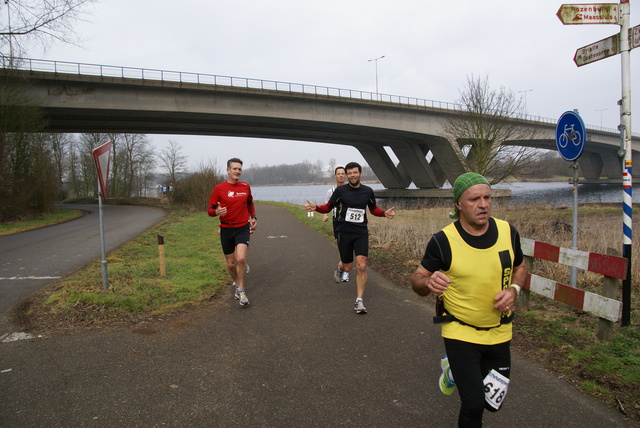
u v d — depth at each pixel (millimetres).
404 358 4016
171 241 11672
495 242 2383
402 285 6840
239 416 3031
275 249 10500
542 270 6805
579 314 4914
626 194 4516
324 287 6738
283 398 3283
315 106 35969
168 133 42156
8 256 9812
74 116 31094
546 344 4164
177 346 4340
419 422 2936
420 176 51156
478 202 2312
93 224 18656
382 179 55906
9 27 16219
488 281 2354
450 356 2445
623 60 4453
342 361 3957
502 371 2459
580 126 5055
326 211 5895
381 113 38938
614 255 4051
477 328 2412
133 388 3447
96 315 5223
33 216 23047
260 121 35719
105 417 3020
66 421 2969
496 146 24172
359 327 4883
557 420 2932
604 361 3686
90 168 53500
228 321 5129
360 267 5383
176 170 49781
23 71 23828
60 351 4195
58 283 6727
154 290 6184
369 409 3109
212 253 9625
